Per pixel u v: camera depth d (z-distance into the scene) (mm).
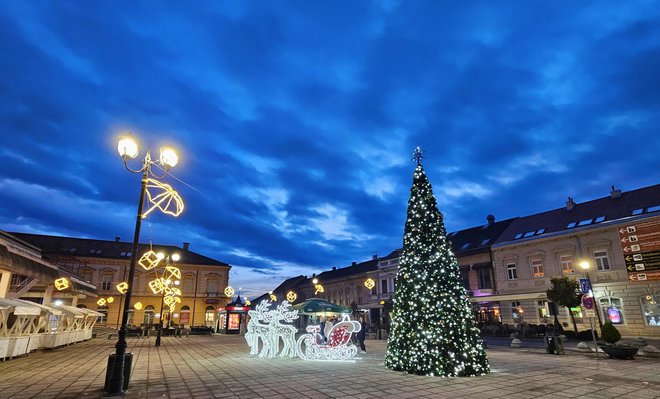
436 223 11000
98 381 9430
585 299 14398
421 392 7801
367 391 7973
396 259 42031
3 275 17766
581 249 26000
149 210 9789
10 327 15688
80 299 45719
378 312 43438
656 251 22516
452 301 10078
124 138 9117
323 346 14023
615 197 26859
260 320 17469
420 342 10023
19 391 8188
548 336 15289
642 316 22656
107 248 50906
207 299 51688
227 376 10148
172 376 10195
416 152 12203
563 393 7609
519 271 29500
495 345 19812
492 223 36781
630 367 11094
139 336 31875
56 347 18750
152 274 49719
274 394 7809
